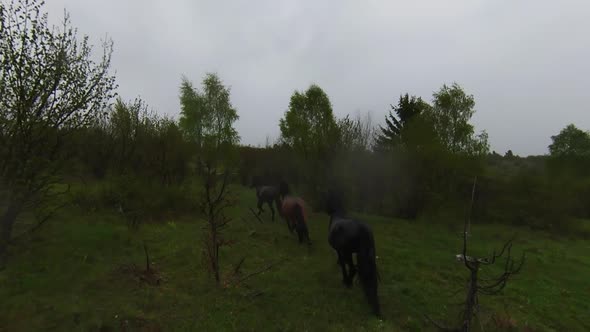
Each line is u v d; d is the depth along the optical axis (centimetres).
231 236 802
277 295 504
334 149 1252
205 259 559
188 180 1291
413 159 1283
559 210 1440
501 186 1517
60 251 580
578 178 1623
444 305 518
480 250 931
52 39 536
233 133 2514
